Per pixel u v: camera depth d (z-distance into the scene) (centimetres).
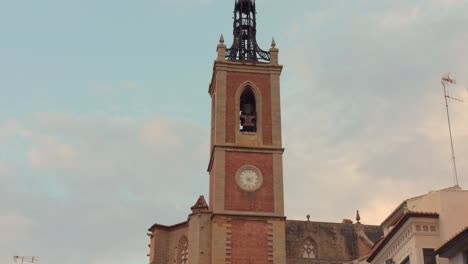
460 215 4872
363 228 10006
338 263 9425
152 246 8612
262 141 7525
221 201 7188
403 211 5459
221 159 7369
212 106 8119
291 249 9488
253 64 7856
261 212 7188
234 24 8375
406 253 5003
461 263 4378
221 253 6962
